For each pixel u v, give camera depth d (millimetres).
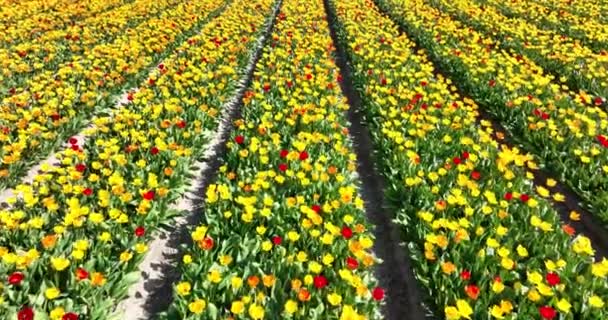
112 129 4551
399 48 7594
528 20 10438
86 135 4586
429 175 3586
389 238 3580
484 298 2447
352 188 3566
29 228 2947
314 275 2631
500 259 2768
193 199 3982
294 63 6609
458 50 7352
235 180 3826
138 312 2795
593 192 3896
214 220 3150
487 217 3277
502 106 5555
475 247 2852
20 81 5918
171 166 3912
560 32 9375
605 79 6469
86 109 5266
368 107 5414
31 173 4188
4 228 2920
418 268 2896
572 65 6969
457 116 4871
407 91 5555
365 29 9008
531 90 5938
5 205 3686
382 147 4387
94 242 2947
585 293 2490
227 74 6352
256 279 2373
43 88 5641
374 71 6352
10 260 2504
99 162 3891
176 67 6488
